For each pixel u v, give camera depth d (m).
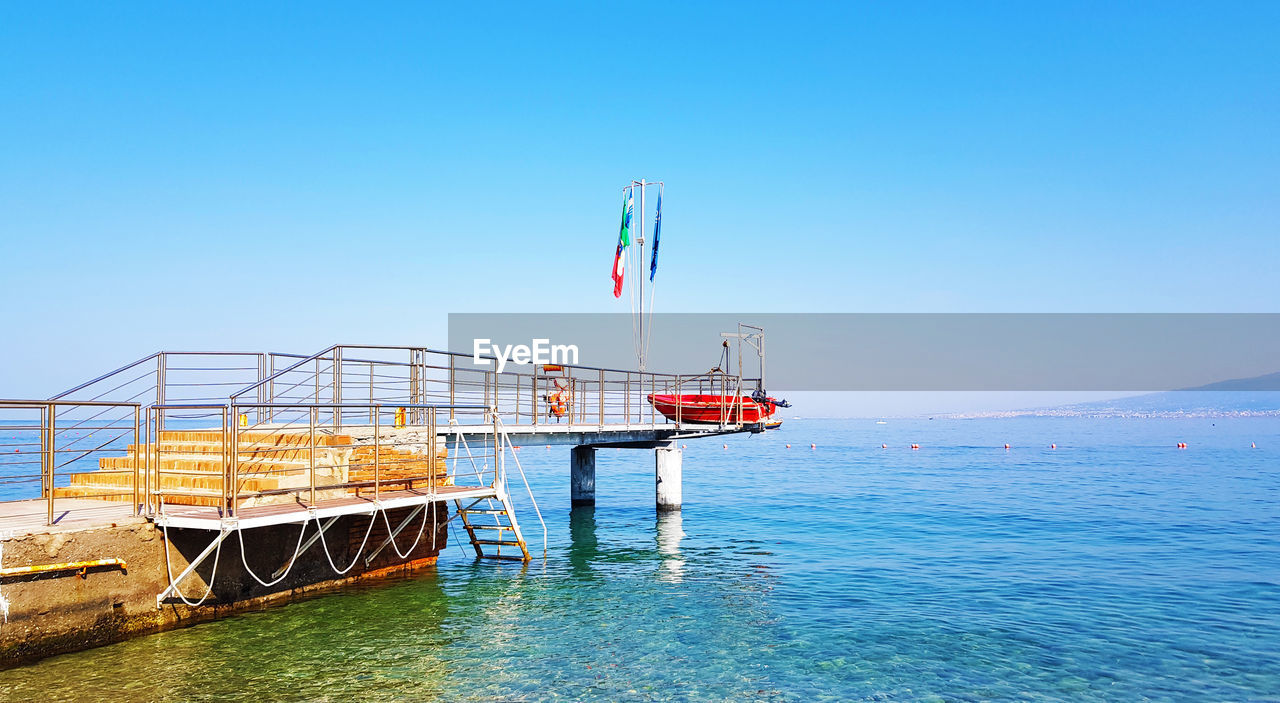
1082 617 13.84
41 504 12.36
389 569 15.81
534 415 20.94
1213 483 41.03
